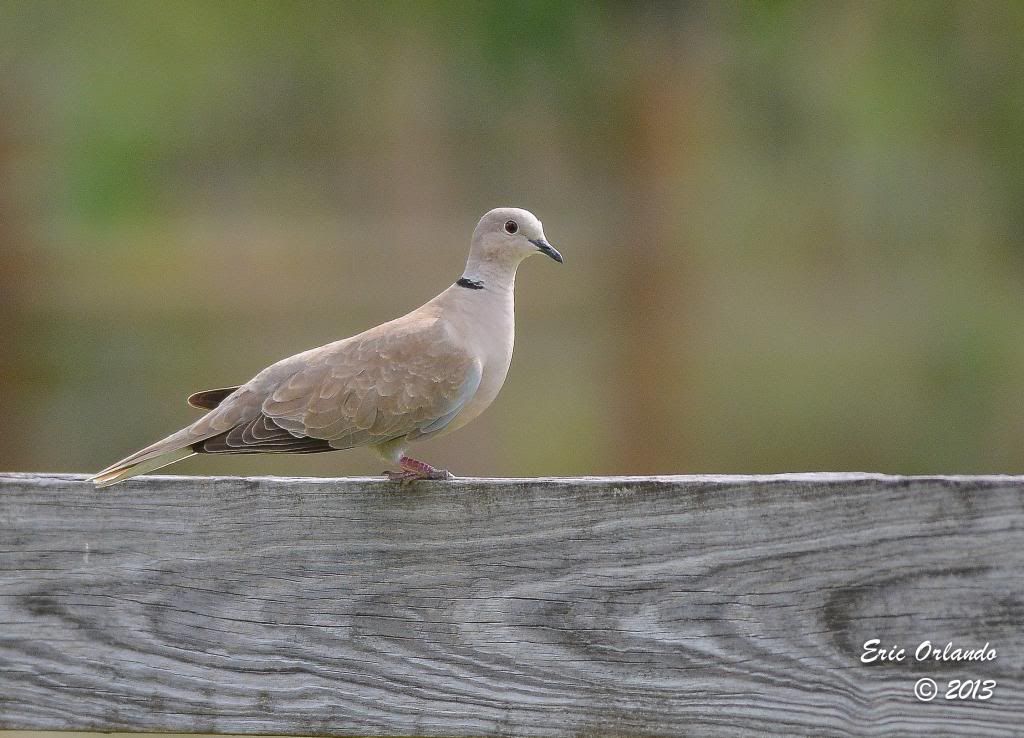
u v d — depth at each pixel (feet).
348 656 19.02
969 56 67.77
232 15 69.26
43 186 69.46
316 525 19.07
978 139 68.80
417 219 71.92
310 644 19.06
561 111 68.33
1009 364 69.15
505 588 18.88
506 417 66.18
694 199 66.90
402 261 69.77
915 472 67.82
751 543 18.42
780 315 67.77
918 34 67.56
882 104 66.59
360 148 72.49
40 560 19.17
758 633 18.39
